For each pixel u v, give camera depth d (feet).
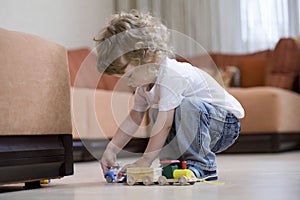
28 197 4.00
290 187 4.27
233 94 12.33
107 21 5.29
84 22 15.33
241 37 16.40
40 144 4.82
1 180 4.33
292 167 6.95
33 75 4.72
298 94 13.64
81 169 7.91
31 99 4.67
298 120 13.23
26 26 12.59
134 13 5.28
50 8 13.65
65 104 5.16
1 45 4.41
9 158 4.39
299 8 15.62
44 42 4.95
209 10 16.72
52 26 13.71
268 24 16.01
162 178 4.71
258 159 9.37
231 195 3.72
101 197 3.82
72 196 3.97
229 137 5.57
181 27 16.97
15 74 4.51
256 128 12.14
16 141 4.52
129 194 3.99
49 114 4.91
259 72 14.14
